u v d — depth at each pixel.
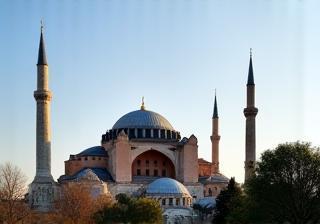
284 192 97.50
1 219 127.00
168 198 178.38
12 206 128.88
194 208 179.50
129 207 136.12
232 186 137.12
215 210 148.75
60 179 197.25
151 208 137.62
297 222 98.06
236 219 113.88
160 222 140.12
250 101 169.12
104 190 174.88
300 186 97.62
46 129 165.88
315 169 97.50
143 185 191.62
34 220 140.12
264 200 99.00
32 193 162.62
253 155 166.00
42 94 164.62
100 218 133.25
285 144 102.56
